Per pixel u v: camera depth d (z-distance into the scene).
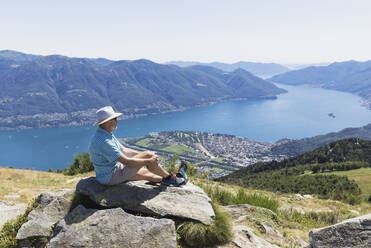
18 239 4.83
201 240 4.94
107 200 5.08
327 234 4.75
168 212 4.98
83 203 5.30
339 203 17.50
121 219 4.53
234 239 5.28
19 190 13.60
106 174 5.15
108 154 4.91
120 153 4.97
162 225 4.48
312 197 19.75
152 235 4.38
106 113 4.80
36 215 5.29
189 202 5.32
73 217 4.65
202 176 19.83
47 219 4.98
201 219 5.01
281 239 6.36
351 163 80.00
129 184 5.39
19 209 9.80
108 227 4.41
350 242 4.46
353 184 43.78
